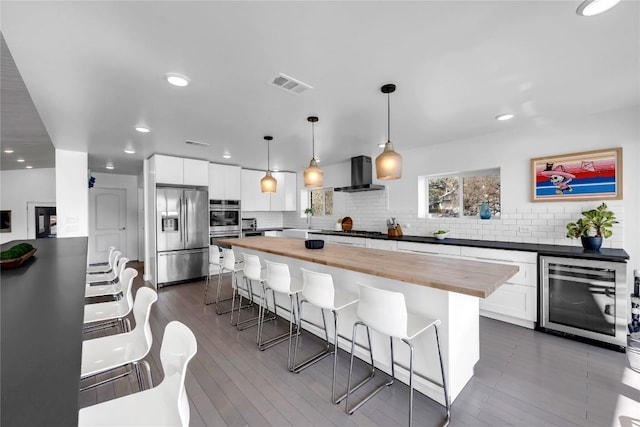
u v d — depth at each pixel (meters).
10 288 1.74
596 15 1.51
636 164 2.86
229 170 5.96
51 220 6.88
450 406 1.86
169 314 3.62
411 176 4.75
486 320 3.34
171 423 1.06
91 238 6.82
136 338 1.68
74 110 2.77
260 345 2.71
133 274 2.06
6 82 2.32
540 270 2.97
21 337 1.07
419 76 2.18
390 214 5.09
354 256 2.60
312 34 1.66
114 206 7.12
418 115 3.05
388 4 1.42
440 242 3.80
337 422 1.75
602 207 2.87
